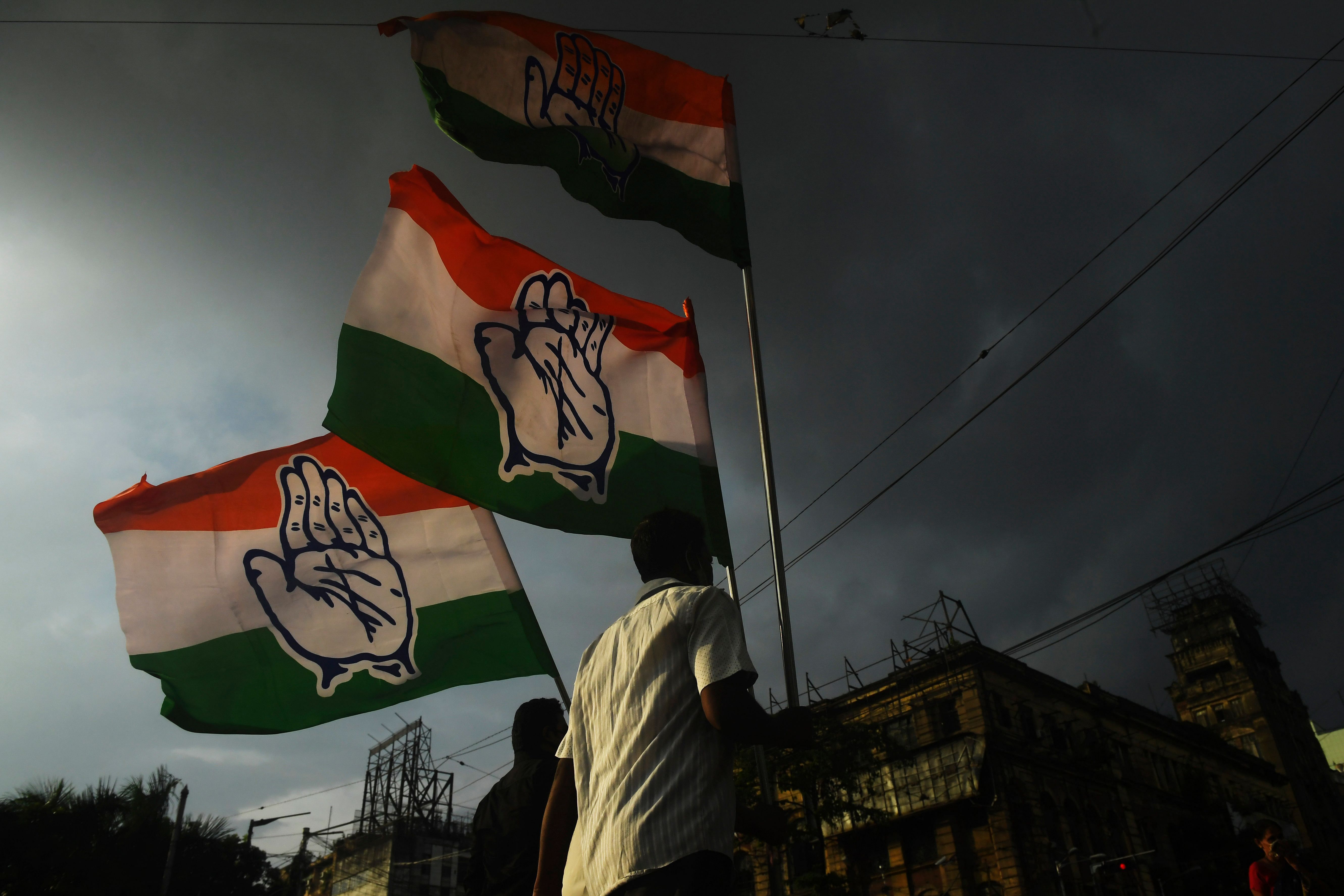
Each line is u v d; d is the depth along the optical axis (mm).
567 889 1852
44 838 19938
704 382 4742
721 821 1617
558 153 4891
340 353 4355
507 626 5355
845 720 33688
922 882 28812
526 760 3754
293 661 5293
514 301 4715
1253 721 56031
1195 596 62688
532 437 4480
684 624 1800
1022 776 30094
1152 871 33594
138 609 5316
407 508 5602
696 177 5027
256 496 5625
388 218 4648
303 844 40250
